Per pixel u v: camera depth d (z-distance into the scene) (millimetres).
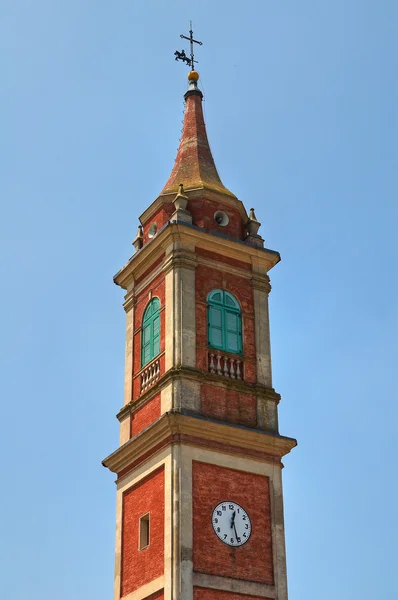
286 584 35812
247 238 42906
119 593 36719
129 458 38875
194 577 33844
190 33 51469
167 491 35562
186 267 40000
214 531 35250
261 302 41656
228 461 36938
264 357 40344
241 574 35062
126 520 38062
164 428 36500
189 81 49969
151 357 40469
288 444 38375
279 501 37344
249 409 38656
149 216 44469
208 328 39469
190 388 37375
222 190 43781
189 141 46906
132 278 43688
